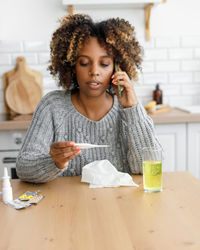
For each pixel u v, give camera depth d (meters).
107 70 1.41
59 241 0.84
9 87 2.82
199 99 3.08
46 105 1.53
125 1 2.67
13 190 1.25
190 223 0.92
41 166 1.25
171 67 3.02
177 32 2.98
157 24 2.96
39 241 0.84
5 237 0.87
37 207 1.07
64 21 1.52
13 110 2.83
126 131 1.51
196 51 3.01
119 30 1.40
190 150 2.54
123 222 0.94
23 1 2.86
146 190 1.17
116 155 1.54
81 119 1.52
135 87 3.03
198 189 1.19
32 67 2.93
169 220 0.94
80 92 1.50
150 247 0.80
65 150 1.16
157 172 1.16
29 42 2.90
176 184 1.25
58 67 1.56
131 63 1.50
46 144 1.45
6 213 1.03
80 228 0.91
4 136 2.46
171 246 0.80
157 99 2.95
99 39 1.38
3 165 2.47
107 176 1.27
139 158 1.44
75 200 1.12
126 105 1.45
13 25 2.88
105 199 1.12
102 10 2.89
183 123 2.52
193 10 2.96
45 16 2.88
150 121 1.47
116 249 0.79
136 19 2.92
